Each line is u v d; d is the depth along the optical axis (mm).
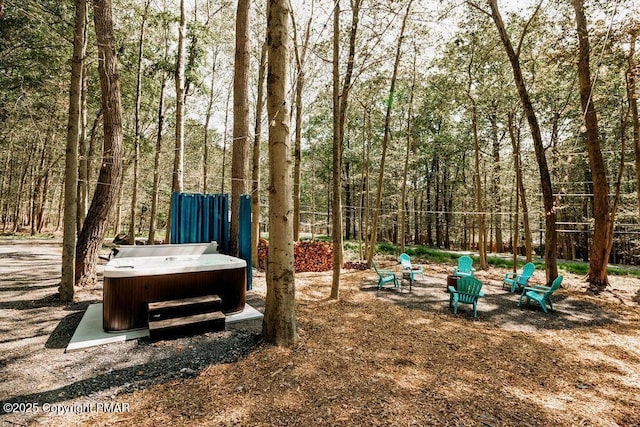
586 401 2758
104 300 4027
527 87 9773
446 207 23375
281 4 3643
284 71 3678
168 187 21641
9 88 9867
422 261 12680
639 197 8188
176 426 2273
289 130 3740
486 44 9852
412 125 17438
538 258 17500
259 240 9180
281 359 3369
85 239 6152
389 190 20828
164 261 5637
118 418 2363
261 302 5730
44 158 18391
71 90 5078
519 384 3031
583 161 14969
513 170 12211
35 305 4973
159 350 3576
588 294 7250
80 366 3162
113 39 6297
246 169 8023
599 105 9547
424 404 2617
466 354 3727
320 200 25547
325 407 2539
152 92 13070
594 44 7406
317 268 9547
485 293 7164
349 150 21453
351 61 6785
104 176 6297
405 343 4000
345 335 4199
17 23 8578
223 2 12531
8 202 21094
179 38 9055
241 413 2445
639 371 3400
